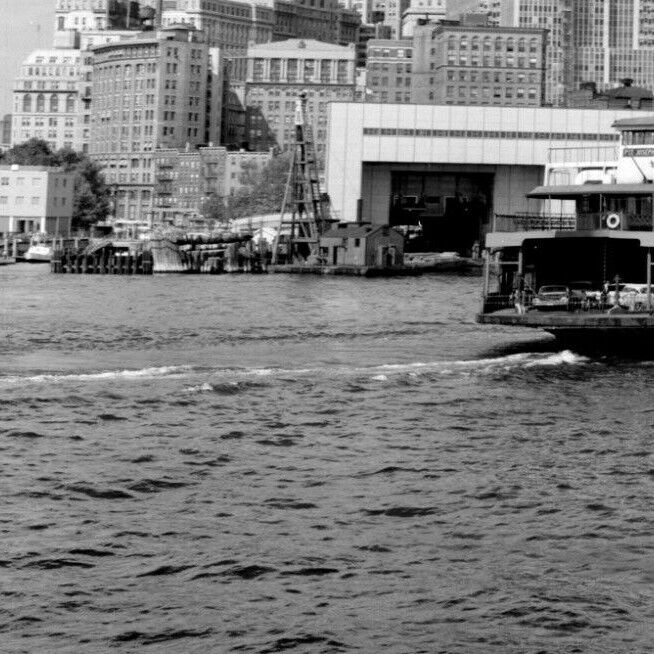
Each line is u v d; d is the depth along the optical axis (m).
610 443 68.88
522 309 102.50
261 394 80.75
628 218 107.00
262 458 64.19
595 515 54.97
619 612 45.03
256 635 43.03
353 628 43.62
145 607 44.94
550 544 51.28
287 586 46.84
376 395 81.75
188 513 54.47
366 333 123.19
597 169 115.38
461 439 69.38
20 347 104.69
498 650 42.22
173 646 42.22
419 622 44.12
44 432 68.12
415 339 116.75
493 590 46.72
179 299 180.62
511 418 75.19
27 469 60.50
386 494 57.78
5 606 44.62
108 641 42.44
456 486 59.19
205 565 48.53
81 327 125.62
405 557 49.72
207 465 62.41
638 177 111.88
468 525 53.47
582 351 101.88
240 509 55.16
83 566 48.19
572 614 44.81
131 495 56.91
